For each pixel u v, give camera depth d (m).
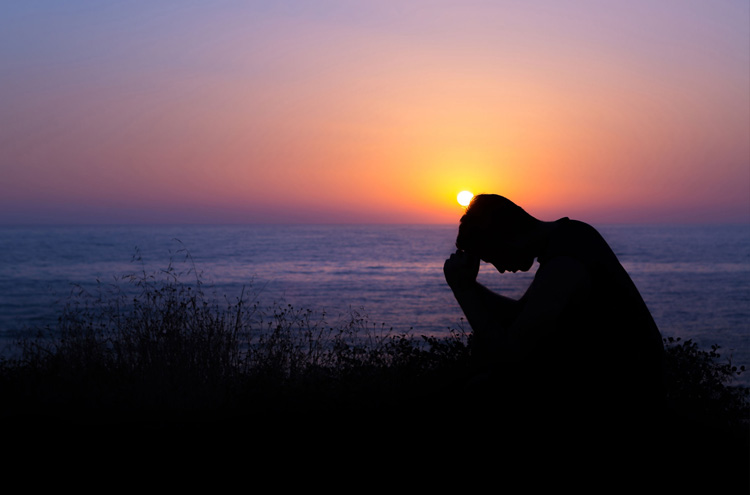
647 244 171.88
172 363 4.88
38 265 90.50
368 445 3.53
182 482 3.12
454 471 2.92
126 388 4.68
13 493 2.99
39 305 45.06
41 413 4.30
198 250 140.75
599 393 2.21
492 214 2.31
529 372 2.31
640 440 2.22
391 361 5.32
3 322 35.09
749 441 3.58
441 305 45.75
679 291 59.97
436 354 5.16
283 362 5.26
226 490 3.02
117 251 129.25
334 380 4.86
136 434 3.83
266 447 3.57
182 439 3.74
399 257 122.25
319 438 3.69
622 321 2.19
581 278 2.14
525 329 2.15
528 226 2.33
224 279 66.50
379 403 4.37
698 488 2.54
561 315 2.17
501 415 2.56
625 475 2.21
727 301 51.75
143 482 3.12
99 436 3.80
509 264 2.37
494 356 2.20
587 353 2.20
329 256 123.44
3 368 5.39
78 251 128.62
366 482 3.04
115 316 5.88
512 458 2.39
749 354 26.12
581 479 2.23
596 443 2.22
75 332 5.55
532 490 2.29
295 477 3.14
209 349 5.06
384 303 47.09
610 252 2.27
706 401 4.80
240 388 4.73
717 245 164.00
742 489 2.71
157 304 5.82
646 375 2.22
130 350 5.12
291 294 53.25
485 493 2.56
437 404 4.16
